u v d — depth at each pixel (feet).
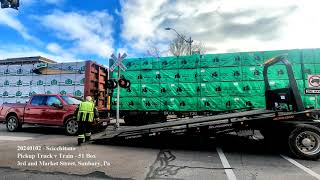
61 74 44.47
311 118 21.98
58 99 36.24
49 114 35.73
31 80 46.29
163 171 16.96
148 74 43.14
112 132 28.25
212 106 40.06
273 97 25.36
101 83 46.44
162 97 42.22
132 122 43.83
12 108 38.52
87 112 26.71
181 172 16.76
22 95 46.32
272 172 17.01
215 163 19.25
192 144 27.07
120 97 43.83
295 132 21.04
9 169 17.01
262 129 24.13
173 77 42.09
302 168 18.11
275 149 24.63
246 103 38.75
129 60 44.21
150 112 42.37
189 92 41.16
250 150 24.35
